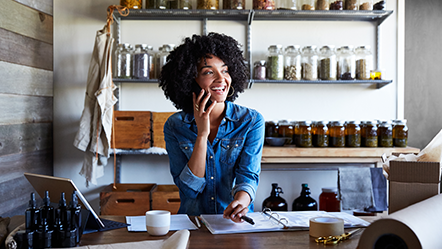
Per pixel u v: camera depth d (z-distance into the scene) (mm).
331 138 2697
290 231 1172
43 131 2828
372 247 791
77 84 2988
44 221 1035
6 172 2330
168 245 917
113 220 1335
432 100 3428
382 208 2650
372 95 3043
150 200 2646
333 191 2766
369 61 2777
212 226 1209
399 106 3041
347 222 1227
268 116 3033
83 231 1164
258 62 2795
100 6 2975
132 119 2764
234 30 3004
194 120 1585
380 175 2678
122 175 3020
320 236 1087
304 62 2785
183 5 2727
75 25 2980
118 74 2756
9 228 1175
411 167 1029
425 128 3436
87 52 2984
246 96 3035
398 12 3033
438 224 817
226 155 1557
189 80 1510
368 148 2598
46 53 2867
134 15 2887
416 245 742
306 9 2746
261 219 1310
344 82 2725
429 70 3420
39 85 2758
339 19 2996
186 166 1480
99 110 2607
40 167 2781
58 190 1169
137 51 2752
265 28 3010
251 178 1490
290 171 3057
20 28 2506
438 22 3398
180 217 1378
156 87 3002
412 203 1029
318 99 3043
